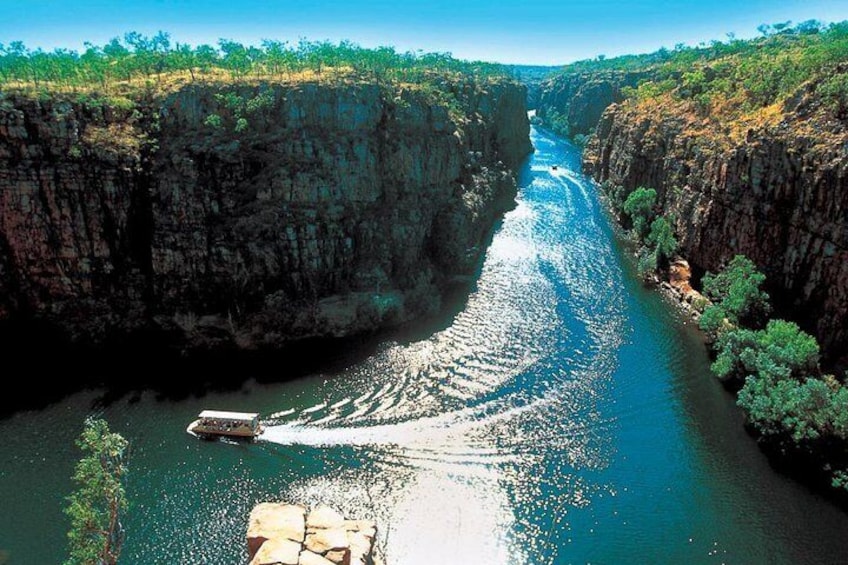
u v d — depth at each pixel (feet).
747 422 238.89
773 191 298.97
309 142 315.78
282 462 216.54
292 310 296.71
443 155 392.47
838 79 293.23
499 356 286.25
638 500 202.28
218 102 312.71
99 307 286.66
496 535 188.44
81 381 260.21
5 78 317.22
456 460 219.61
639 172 497.46
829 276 266.36
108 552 161.68
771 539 187.42
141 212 294.46
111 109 298.35
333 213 315.17
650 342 301.22
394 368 274.16
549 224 485.97
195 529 188.24
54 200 275.18
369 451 222.69
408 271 337.11
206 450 221.66
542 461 219.61
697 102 458.50
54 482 206.08
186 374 266.36
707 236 346.74
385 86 371.35
